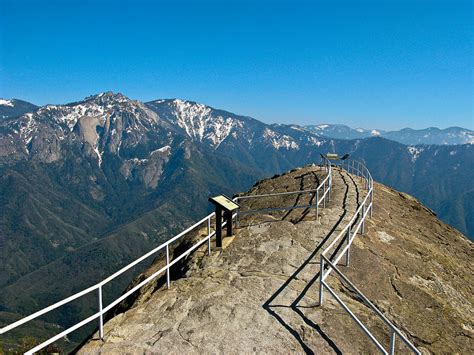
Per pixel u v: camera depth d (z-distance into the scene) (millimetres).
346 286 12234
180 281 12828
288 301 11102
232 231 16828
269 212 20594
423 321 11305
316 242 15242
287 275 12703
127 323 10484
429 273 14672
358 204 20750
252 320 10227
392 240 16781
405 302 12148
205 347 9234
